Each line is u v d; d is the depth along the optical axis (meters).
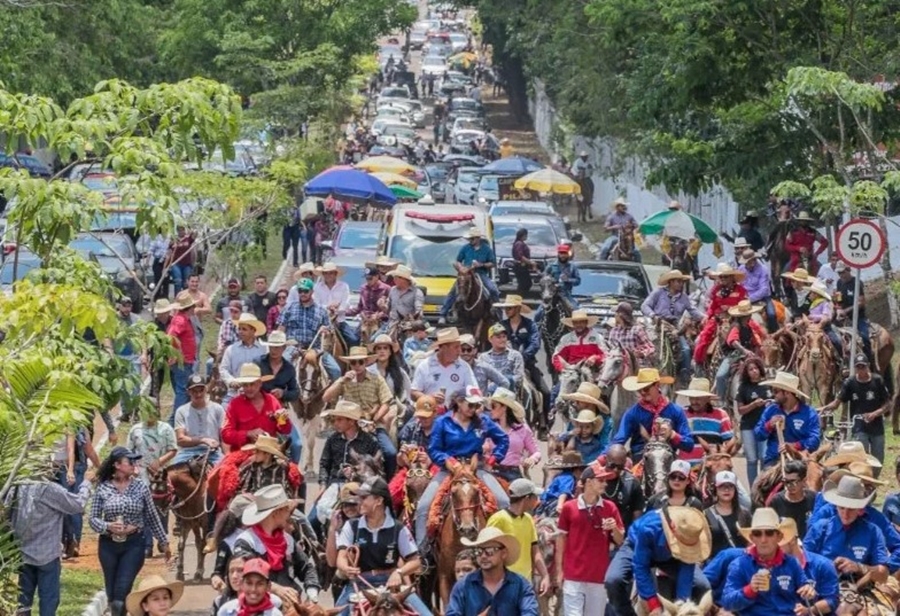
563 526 42.94
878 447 62.78
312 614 35.81
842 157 89.62
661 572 39.06
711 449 48.69
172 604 35.91
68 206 44.38
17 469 37.19
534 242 113.00
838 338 69.44
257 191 95.00
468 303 76.69
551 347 77.44
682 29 99.75
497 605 36.69
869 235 63.69
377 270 78.06
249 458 47.06
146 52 147.12
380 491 39.59
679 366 74.12
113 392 43.72
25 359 37.34
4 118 45.62
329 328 69.44
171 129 48.03
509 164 171.12
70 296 38.72
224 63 143.62
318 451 71.12
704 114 105.56
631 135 148.75
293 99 136.75
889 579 40.19
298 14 146.50
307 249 129.88
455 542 42.47
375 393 57.53
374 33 150.62
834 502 39.84
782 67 98.44
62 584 51.84
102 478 45.22
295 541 40.59
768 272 87.44
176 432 54.16
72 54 122.69
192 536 59.22
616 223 108.06
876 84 95.69
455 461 43.66
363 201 117.19
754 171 100.25
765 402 58.97
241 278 111.19
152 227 45.69
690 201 147.12
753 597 37.19
